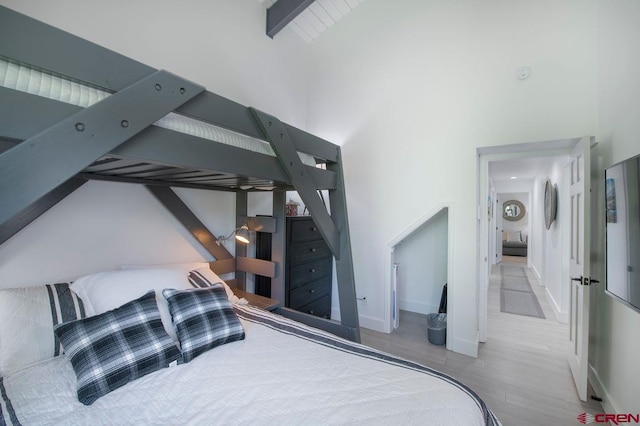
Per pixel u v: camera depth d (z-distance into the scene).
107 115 0.86
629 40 1.68
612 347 1.83
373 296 3.22
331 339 1.63
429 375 1.28
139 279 1.69
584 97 2.20
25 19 0.75
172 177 1.85
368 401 1.08
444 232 3.62
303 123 3.68
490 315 3.63
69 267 1.74
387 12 3.14
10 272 1.54
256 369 1.31
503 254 9.09
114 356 1.22
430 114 2.87
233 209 2.77
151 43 2.08
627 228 1.38
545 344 2.83
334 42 3.53
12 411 1.02
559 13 2.29
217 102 1.24
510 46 2.47
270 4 3.06
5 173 0.69
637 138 1.56
